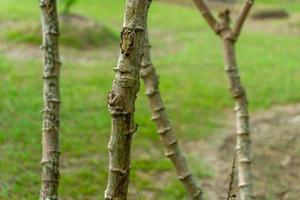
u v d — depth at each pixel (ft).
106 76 42.70
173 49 56.85
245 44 60.54
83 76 42.16
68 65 45.75
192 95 39.27
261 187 25.46
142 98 36.50
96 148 27.81
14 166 24.26
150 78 10.77
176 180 25.50
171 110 35.60
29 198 21.36
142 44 6.43
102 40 55.98
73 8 71.20
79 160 26.40
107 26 64.18
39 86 37.68
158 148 29.17
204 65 49.49
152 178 25.67
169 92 39.52
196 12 82.02
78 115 32.37
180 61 50.57
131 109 6.48
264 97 40.04
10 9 62.64
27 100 34.06
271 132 33.01
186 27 69.31
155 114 10.84
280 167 27.86
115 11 75.25
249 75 46.37
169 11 79.46
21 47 50.14
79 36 54.13
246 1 12.18
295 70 49.26
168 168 26.66
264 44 61.21
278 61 52.70
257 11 80.38
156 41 60.03
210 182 25.70
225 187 25.12
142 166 26.68
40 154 26.20
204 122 34.06
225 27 12.48
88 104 34.60
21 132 28.50
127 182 6.74
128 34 6.34
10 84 37.45
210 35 64.59
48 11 9.42
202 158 28.76
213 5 87.45
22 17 58.75
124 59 6.40
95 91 38.04
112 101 6.42
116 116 6.46
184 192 24.35
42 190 9.58
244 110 12.44
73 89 37.93
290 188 25.53
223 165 27.94
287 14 82.17
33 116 31.37
